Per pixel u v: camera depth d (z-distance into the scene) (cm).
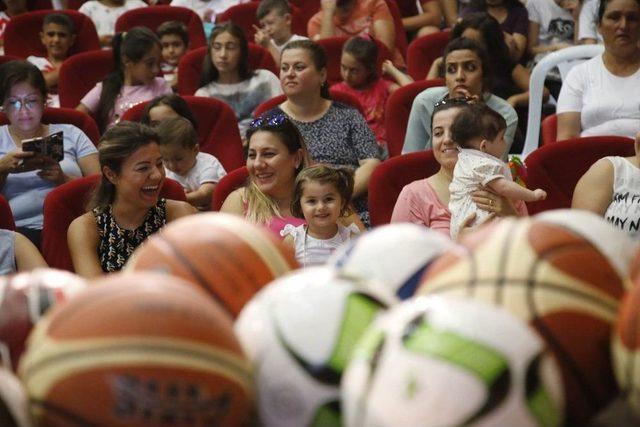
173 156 827
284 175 639
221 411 221
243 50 1009
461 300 221
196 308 225
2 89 827
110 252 630
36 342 228
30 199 787
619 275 244
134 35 1031
